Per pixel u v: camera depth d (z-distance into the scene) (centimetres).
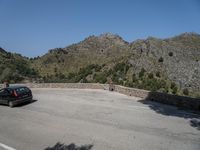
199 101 1736
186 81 8256
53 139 1197
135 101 2172
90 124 1422
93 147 1058
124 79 8750
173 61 9344
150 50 9956
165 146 1021
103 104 2052
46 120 1591
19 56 18638
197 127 1282
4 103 2216
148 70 8981
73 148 1066
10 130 1409
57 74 16862
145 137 1142
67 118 1609
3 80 5975
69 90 3266
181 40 11062
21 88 2244
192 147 1002
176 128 1273
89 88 3350
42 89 3606
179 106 1889
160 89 7469
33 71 14500
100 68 11794
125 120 1478
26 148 1091
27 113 1866
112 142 1100
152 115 1591
